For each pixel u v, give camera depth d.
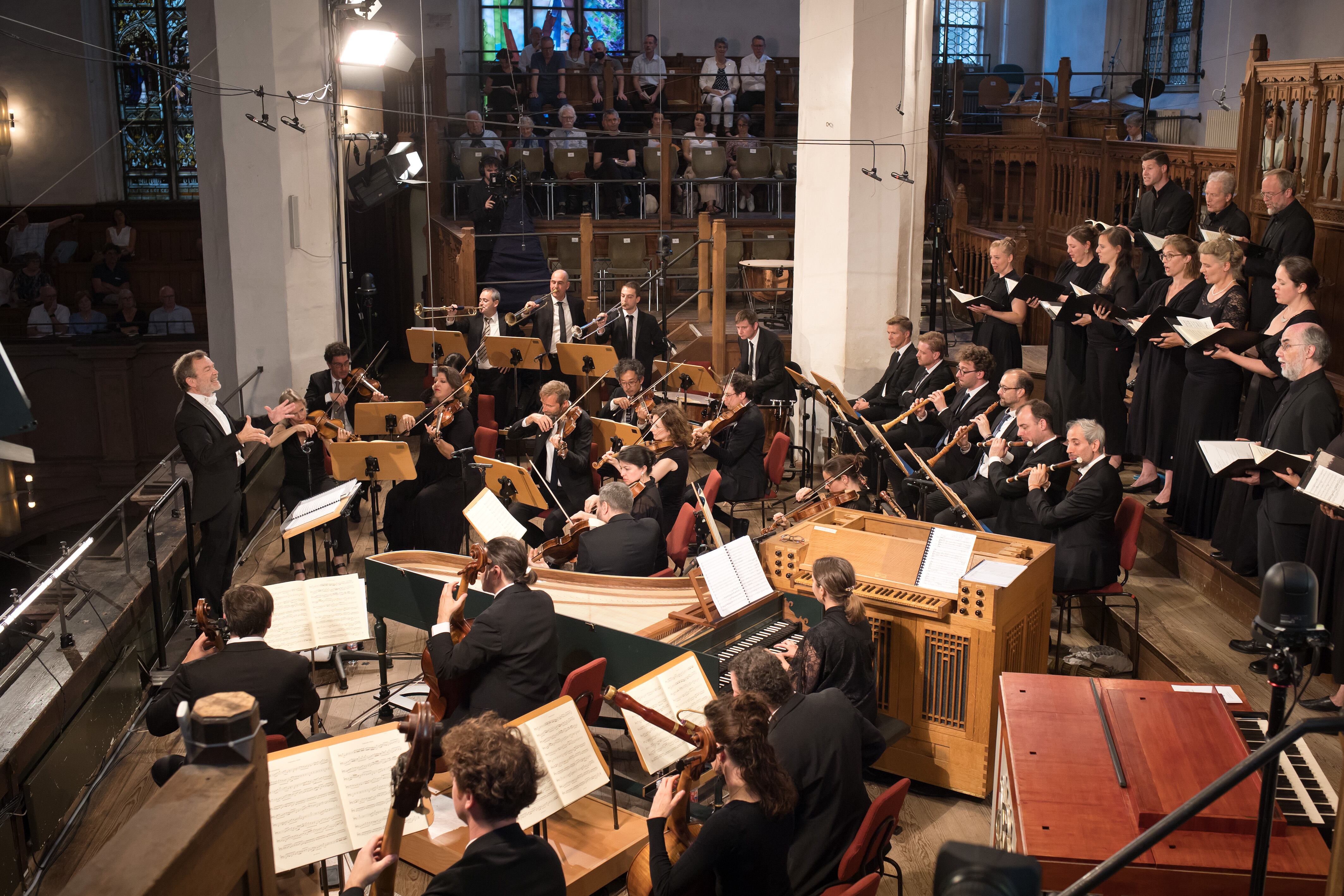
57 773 4.80
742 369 9.30
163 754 5.44
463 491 7.46
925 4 9.40
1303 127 8.20
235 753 2.00
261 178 8.98
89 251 16.05
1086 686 4.16
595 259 12.44
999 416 7.02
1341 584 4.90
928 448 7.75
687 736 3.89
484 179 11.91
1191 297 6.78
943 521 6.80
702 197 13.27
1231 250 6.39
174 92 14.70
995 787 4.21
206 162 9.12
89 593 5.67
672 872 3.17
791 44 15.84
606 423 7.73
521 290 11.37
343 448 6.62
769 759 3.21
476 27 14.59
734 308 12.64
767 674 3.87
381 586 5.52
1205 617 6.27
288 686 4.21
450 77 14.43
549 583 5.50
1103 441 5.73
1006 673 4.27
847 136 9.39
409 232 13.77
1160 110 14.24
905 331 8.37
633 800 4.87
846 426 8.07
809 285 9.91
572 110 12.97
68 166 16.67
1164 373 7.00
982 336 8.35
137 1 16.44
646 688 4.23
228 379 9.54
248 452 7.95
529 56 14.07
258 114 8.87
